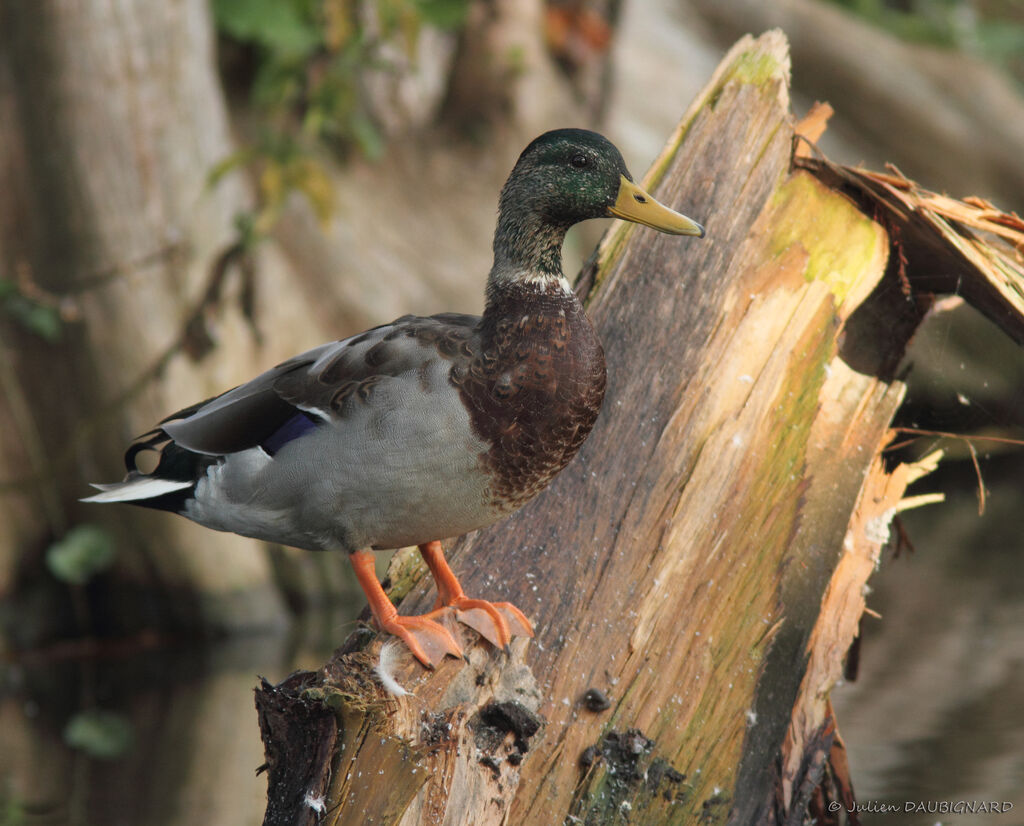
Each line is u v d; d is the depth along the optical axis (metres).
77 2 11.04
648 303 6.50
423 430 4.81
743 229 6.67
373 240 15.07
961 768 6.83
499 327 5.01
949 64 21.77
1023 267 6.42
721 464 5.94
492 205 16.44
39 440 11.45
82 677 10.28
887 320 6.79
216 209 11.95
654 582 5.57
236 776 7.67
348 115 14.70
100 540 11.38
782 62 7.24
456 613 5.06
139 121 11.41
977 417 8.79
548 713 5.12
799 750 5.66
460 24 16.58
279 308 12.44
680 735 5.22
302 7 14.53
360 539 5.08
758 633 5.59
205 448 5.13
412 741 4.38
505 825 4.79
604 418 6.08
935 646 9.27
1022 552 12.24
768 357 6.27
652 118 19.47
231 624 11.56
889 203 6.51
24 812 6.96
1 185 11.28
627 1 18.58
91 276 11.34
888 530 6.64
